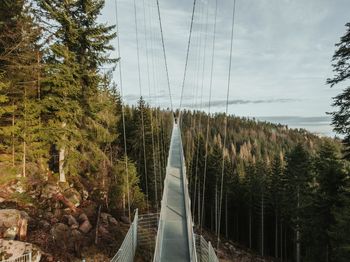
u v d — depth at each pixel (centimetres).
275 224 4344
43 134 1792
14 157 1825
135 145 3438
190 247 957
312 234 2205
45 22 1800
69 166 1927
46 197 1781
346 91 1375
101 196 2206
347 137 1401
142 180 3338
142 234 1755
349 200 1595
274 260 3747
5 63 1728
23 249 1235
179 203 1356
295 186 3256
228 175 4372
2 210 1417
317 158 2805
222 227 4694
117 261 1134
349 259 1591
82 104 1939
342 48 1396
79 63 1902
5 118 1750
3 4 1691
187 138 3366
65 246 1448
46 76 1778
